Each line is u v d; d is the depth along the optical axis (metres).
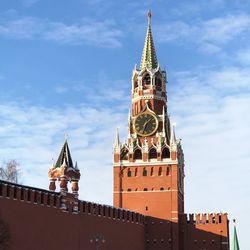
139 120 157.25
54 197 105.88
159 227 146.25
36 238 98.38
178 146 155.88
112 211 127.75
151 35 169.38
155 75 162.25
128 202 150.12
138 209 148.88
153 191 149.25
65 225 108.06
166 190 148.50
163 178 149.62
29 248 96.06
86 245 114.81
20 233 94.06
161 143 152.25
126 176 152.12
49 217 103.19
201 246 145.38
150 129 155.75
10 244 90.38
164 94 162.50
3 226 87.50
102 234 121.62
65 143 118.44
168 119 159.50
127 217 135.38
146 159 151.88
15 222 93.12
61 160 114.81
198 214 147.62
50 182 114.81
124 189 151.50
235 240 165.12
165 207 147.50
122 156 154.88
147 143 153.75
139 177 151.38
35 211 99.00
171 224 145.62
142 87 161.25
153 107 158.88
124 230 132.62
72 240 109.88
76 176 114.50
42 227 100.62
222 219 145.75
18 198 94.69
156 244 145.25
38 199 100.38
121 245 130.12
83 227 114.50
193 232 146.75
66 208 108.94
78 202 113.75
